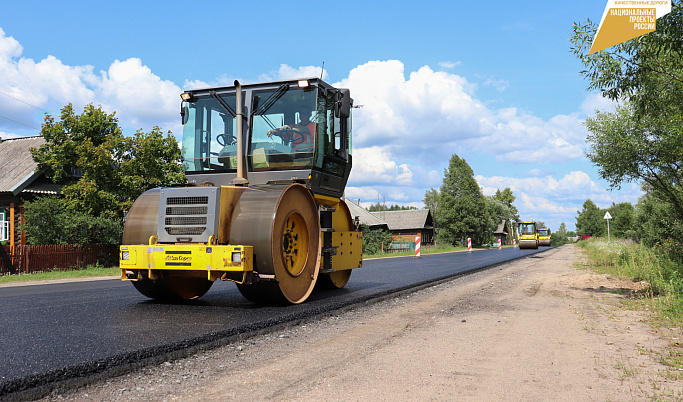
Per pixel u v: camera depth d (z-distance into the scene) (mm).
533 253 34406
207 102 7695
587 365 4086
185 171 7777
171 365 4066
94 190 19375
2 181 21953
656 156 10945
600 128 11617
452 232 68312
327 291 8984
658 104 8703
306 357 4348
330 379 3650
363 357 4348
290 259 6945
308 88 7379
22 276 14797
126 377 3721
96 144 20953
